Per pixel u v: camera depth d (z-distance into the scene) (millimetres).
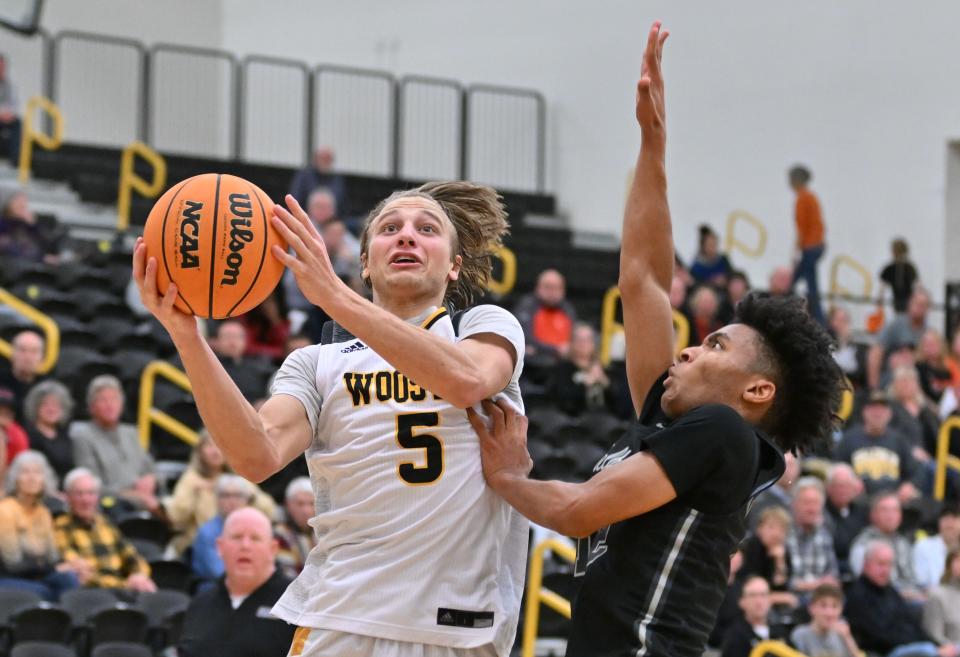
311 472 4176
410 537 3947
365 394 4066
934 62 18656
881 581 10461
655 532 3816
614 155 21531
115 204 18812
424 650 3918
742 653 9344
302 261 3641
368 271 4270
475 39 23391
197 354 3727
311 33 24984
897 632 10359
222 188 3637
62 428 10984
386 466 3994
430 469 3990
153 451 12391
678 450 3764
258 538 7238
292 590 4121
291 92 24266
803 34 19922
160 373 12758
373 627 3896
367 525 3986
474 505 4000
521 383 14602
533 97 22656
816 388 3961
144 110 21266
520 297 17359
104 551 9398
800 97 19922
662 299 4312
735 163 20516
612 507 3752
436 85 23125
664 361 4254
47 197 18453
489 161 22984
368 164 23594
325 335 4324
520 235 20719
